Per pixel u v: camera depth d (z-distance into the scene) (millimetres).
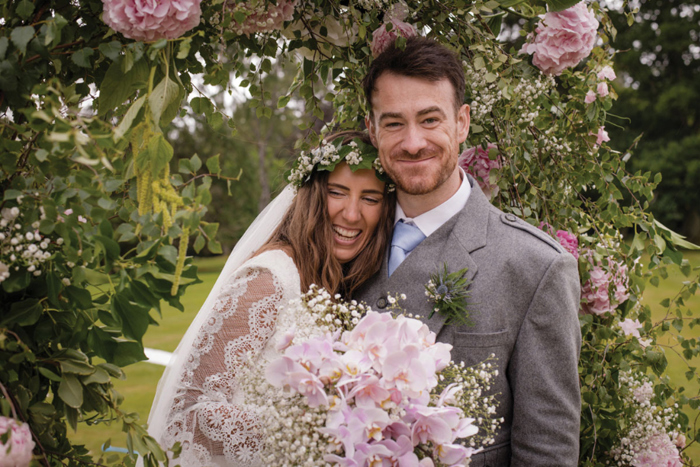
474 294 1675
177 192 1300
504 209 2117
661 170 19281
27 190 1228
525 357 1638
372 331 1311
